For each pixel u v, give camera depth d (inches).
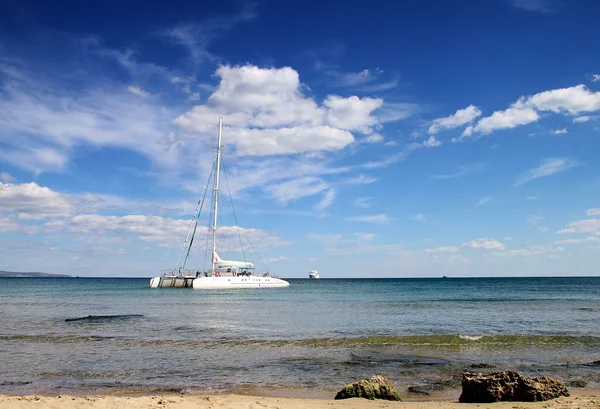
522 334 964.6
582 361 700.7
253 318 1325.0
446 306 1793.8
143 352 772.6
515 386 458.9
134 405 419.2
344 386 517.0
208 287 3225.9
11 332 1019.3
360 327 1109.7
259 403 437.1
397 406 433.4
